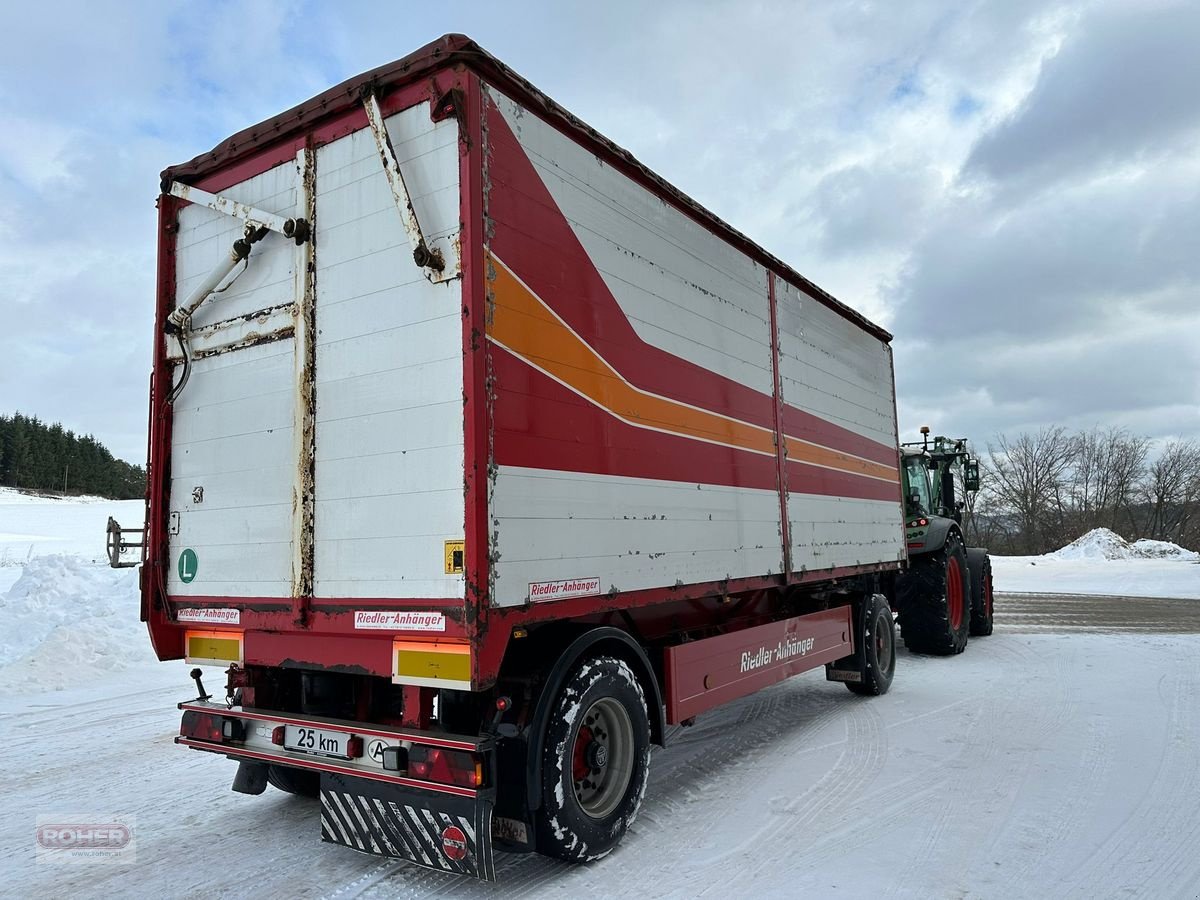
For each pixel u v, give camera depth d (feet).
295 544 11.73
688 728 19.98
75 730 19.95
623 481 12.82
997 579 77.20
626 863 11.68
